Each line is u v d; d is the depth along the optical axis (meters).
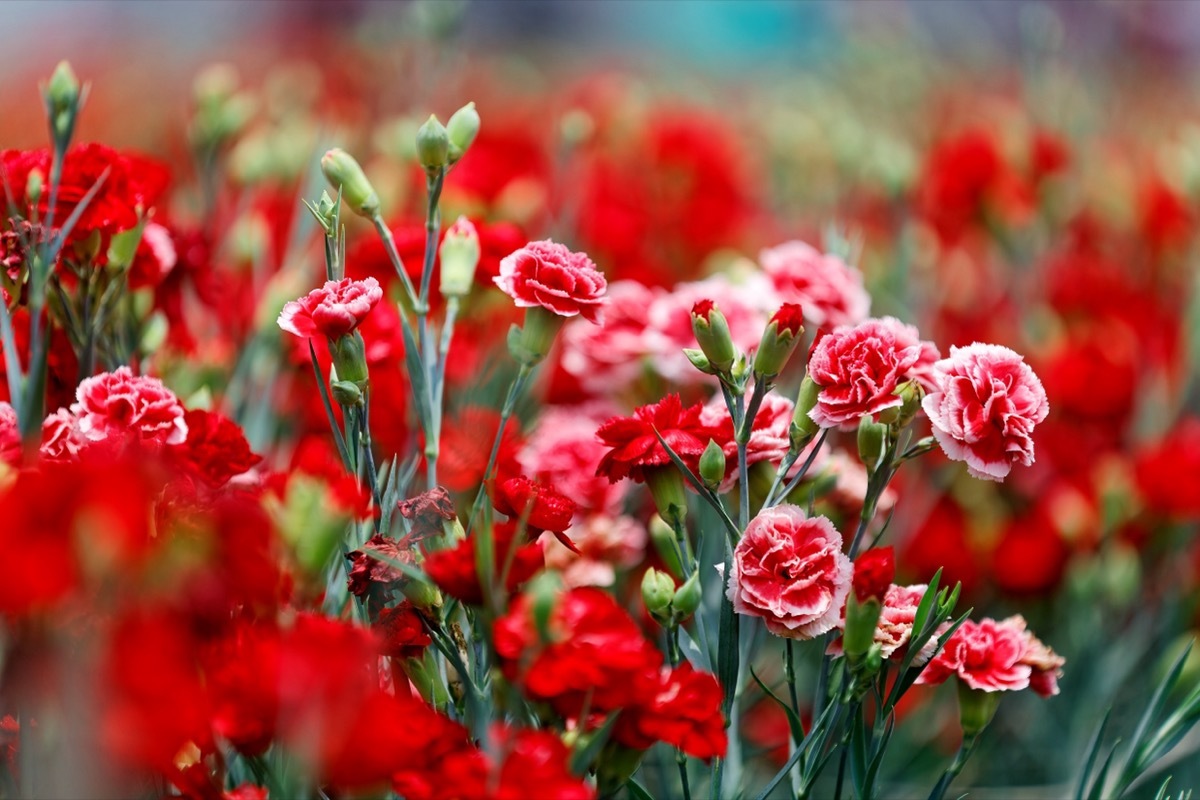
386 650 1.50
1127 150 3.27
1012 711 1.98
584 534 1.73
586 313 1.59
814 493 1.66
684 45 6.88
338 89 3.23
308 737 1.40
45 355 1.51
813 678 1.90
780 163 3.21
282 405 1.86
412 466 1.65
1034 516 2.05
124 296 1.74
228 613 1.45
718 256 2.41
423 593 1.51
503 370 1.95
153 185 1.74
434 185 1.60
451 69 2.69
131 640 1.40
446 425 1.73
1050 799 1.90
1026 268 2.49
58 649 1.40
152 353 1.75
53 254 1.56
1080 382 2.20
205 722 1.42
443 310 1.80
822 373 1.54
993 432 1.53
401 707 1.46
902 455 1.56
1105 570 1.98
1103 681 1.95
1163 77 3.66
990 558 2.06
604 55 6.74
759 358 1.53
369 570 1.51
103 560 1.39
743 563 1.53
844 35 4.10
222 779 1.46
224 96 1.95
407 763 1.43
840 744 1.55
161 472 1.47
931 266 2.42
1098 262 2.68
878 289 2.21
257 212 2.02
